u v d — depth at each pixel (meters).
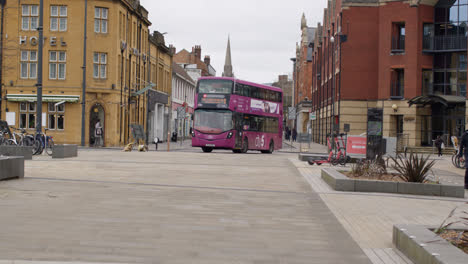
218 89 33.00
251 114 35.19
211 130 32.81
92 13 41.88
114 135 42.44
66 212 8.66
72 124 41.69
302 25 94.31
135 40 49.38
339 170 16.44
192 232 7.39
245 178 15.70
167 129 66.50
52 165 18.36
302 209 9.95
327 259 6.13
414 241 5.97
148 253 6.11
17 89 41.53
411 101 41.19
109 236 6.94
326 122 60.06
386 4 44.34
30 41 41.50
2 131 24.08
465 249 5.75
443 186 13.12
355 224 8.53
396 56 43.88
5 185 12.06
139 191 11.66
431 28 43.78
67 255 5.89
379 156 16.34
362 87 45.75
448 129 43.03
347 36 45.75
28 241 6.52
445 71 43.69
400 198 12.28
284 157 29.92
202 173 16.94
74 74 41.50
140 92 46.56
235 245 6.68
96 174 15.42
